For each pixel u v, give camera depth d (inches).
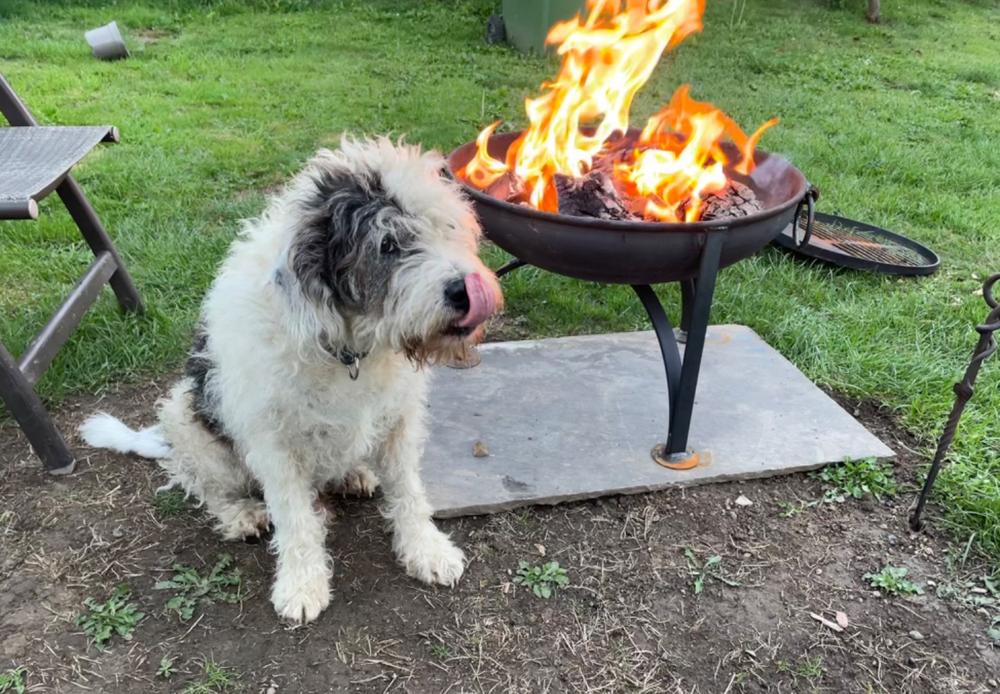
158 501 55.7
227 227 91.8
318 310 37.6
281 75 153.3
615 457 59.5
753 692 44.3
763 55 187.2
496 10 213.0
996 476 58.8
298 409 42.8
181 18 195.2
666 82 161.9
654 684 44.5
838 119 143.4
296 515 46.6
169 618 47.3
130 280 74.3
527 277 86.8
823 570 52.0
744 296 83.3
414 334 38.3
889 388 69.2
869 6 225.6
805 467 59.5
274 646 45.8
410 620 47.8
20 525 53.1
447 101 141.4
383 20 203.2
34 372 57.4
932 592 50.5
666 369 57.0
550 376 69.1
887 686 44.8
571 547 53.2
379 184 38.9
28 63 152.9
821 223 101.4
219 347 43.4
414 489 50.4
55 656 44.7
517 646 46.4
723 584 50.8
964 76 177.2
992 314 48.9
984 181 116.9
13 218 52.0
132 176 103.3
